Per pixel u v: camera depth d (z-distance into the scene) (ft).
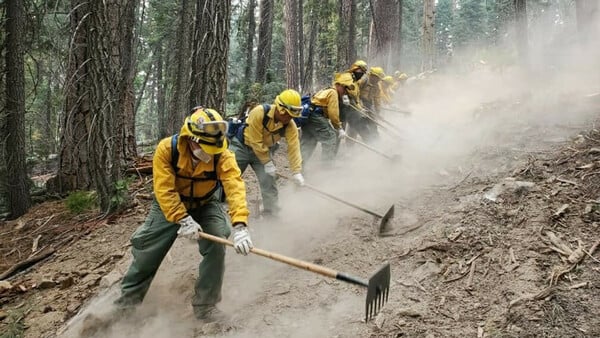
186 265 15.44
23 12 29.17
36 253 19.49
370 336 10.53
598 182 13.93
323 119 22.25
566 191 13.94
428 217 15.14
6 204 28.66
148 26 67.56
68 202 23.62
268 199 17.57
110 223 20.40
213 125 10.39
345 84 24.27
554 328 9.57
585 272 10.84
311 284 13.12
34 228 22.80
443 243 13.07
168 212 11.27
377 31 51.06
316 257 14.66
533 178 15.20
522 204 13.79
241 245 10.90
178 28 56.95
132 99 30.78
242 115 18.33
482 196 14.75
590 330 9.37
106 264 16.93
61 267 17.44
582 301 10.08
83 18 19.49
